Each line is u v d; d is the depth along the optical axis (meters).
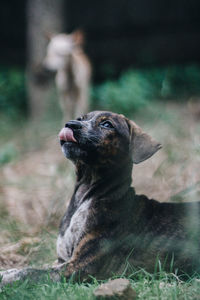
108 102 12.44
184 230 4.77
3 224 6.43
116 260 4.61
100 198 4.71
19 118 13.14
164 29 16.48
